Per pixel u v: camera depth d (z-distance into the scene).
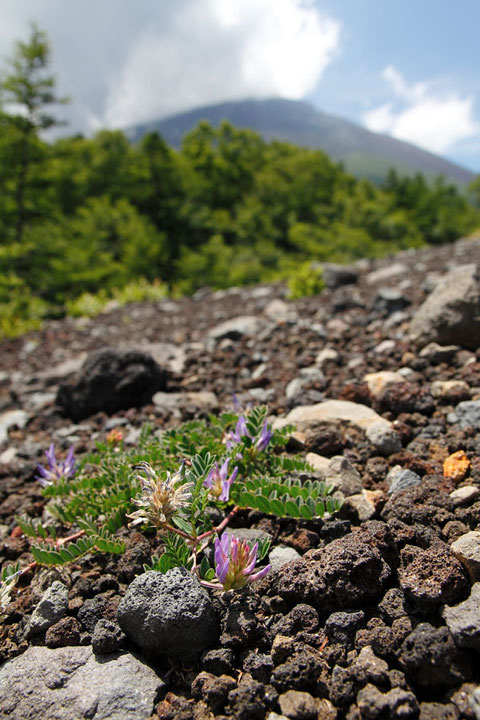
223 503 0.25
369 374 0.41
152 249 3.54
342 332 0.54
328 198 5.79
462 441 0.29
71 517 0.28
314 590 0.20
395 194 7.06
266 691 0.18
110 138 4.54
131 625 0.20
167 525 0.22
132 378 0.46
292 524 0.25
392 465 0.29
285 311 0.74
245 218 4.29
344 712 0.18
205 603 0.20
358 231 4.50
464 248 0.96
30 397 0.58
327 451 0.30
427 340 0.42
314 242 4.35
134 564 0.24
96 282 2.96
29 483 0.35
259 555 0.23
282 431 0.30
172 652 0.20
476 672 0.18
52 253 2.89
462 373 0.37
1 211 2.86
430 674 0.17
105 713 0.18
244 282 3.26
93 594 0.23
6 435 0.46
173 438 0.29
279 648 0.19
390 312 0.58
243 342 0.60
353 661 0.19
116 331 0.94
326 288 0.85
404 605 0.20
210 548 0.24
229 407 0.40
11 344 0.97
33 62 2.59
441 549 0.21
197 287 3.37
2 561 0.27
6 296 1.79
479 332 0.40
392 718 0.17
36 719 0.19
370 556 0.21
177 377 0.51
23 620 0.23
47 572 0.25
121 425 0.42
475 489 0.25
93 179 4.24
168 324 0.90
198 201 4.86
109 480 0.28
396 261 1.00
